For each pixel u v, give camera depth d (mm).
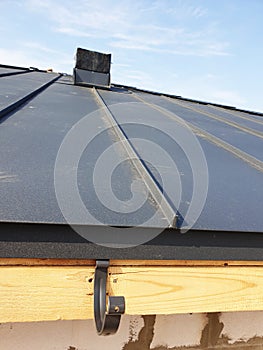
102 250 1091
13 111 2553
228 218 1305
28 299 1075
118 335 1792
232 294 1287
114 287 1147
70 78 6578
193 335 1950
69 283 1105
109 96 4422
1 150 1649
